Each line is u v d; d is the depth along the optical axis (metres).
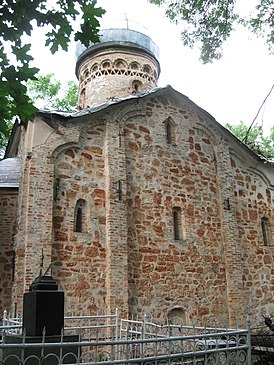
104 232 12.21
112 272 11.67
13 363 6.21
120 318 11.29
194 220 14.20
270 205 16.62
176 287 13.00
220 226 14.80
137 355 9.80
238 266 14.52
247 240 15.38
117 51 19.11
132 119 13.86
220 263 14.30
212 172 15.30
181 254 13.47
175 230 13.83
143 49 19.41
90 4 4.61
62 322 6.79
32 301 6.76
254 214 15.97
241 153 16.31
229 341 7.14
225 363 6.69
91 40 4.71
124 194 12.65
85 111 12.84
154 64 20.11
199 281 13.56
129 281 12.16
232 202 15.25
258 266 15.30
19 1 4.38
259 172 16.70
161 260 12.98
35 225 11.00
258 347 9.00
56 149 12.03
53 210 11.55
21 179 12.59
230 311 13.80
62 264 11.29
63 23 4.58
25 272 10.53
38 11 4.48
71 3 4.60
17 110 4.43
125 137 13.50
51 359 6.36
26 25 4.45
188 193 14.37
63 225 11.62
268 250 15.85
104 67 19.00
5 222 13.98
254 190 16.33
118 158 12.91
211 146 15.61
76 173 12.28
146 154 13.80
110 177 12.55
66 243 11.52
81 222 12.07
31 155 11.59
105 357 9.77
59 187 11.87
